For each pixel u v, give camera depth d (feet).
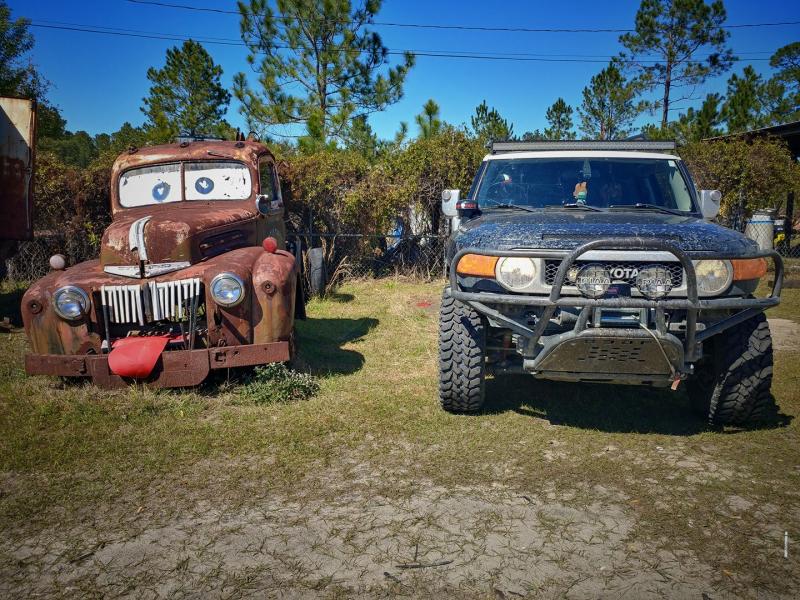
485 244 12.19
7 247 26.22
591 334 10.82
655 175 15.58
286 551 8.80
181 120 79.77
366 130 60.29
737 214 42.75
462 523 9.52
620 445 12.42
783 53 140.05
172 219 16.03
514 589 7.93
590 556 8.64
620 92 89.35
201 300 15.49
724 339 12.60
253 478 11.11
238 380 16.20
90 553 8.79
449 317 13.47
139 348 14.66
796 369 17.53
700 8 86.33
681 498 10.26
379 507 10.04
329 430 13.28
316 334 22.21
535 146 17.25
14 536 9.26
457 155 34.96
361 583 8.06
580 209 14.61
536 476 11.09
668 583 8.00
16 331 23.68
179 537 9.20
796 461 11.62
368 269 35.47
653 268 10.98
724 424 13.28
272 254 16.31
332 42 63.26
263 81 62.23
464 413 14.19
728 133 85.30
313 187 33.09
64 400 14.69
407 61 64.08
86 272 15.65
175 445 12.46
